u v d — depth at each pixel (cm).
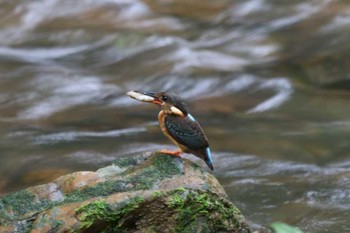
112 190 702
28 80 1719
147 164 745
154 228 675
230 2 2062
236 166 1198
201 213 687
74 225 658
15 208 709
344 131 1383
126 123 1461
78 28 2020
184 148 747
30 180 1159
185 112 746
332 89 1642
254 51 1842
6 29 2052
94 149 1284
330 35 1808
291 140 1329
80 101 1608
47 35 2006
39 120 1492
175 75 1731
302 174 1162
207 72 1731
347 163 1213
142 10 2100
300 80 1684
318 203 1038
